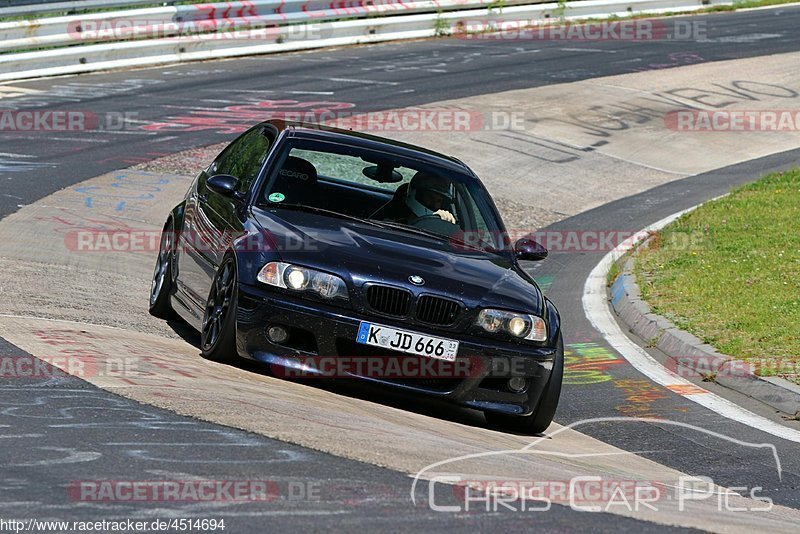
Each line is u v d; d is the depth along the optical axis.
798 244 46.44
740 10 124.19
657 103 80.94
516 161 65.06
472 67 88.44
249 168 27.67
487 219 27.55
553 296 42.47
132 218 44.91
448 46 97.94
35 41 76.56
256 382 21.98
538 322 23.47
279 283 22.58
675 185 63.69
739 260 44.44
